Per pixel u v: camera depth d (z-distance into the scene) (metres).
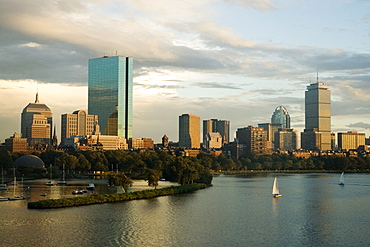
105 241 157.12
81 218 192.88
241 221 194.75
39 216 195.62
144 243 155.50
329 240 162.25
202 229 177.62
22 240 157.12
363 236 168.00
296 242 159.25
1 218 191.00
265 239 163.12
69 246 150.62
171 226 182.12
